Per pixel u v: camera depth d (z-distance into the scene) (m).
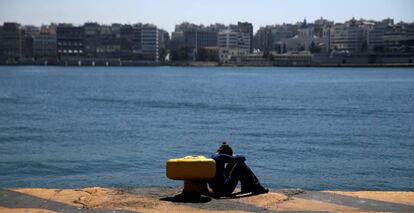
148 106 93.56
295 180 33.31
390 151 44.59
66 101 104.50
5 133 57.50
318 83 174.00
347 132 57.66
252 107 90.69
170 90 140.00
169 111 84.25
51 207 14.28
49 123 67.38
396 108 87.62
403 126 63.31
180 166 15.11
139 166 38.41
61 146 48.25
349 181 33.12
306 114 78.56
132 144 49.44
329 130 59.47
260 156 42.25
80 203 14.70
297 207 14.45
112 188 16.38
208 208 14.38
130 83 176.50
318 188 31.22
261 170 36.56
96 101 104.56
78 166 38.56
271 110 85.25
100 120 71.06
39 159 41.34
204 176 15.12
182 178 15.20
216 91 135.88
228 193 15.86
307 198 15.31
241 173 16.03
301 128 61.53
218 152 16.42
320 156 42.09
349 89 141.50
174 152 45.03
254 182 16.03
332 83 174.00
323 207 14.43
